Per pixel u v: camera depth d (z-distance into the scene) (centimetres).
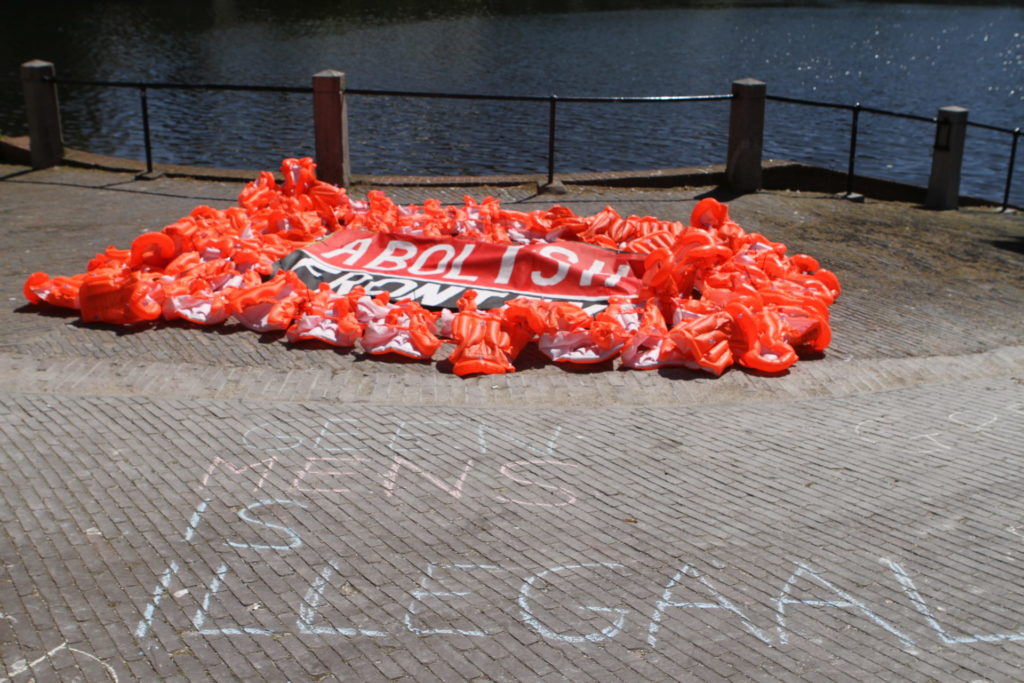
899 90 3288
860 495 554
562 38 4334
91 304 773
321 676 400
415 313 757
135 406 643
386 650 417
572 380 711
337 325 752
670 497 548
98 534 495
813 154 2270
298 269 845
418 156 2042
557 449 602
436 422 636
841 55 4178
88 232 1034
